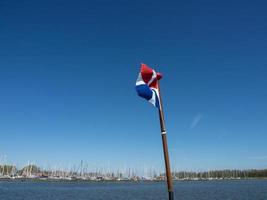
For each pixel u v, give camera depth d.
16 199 110.12
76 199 112.56
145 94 15.55
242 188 195.00
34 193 139.88
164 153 15.46
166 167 15.35
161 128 15.61
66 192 151.88
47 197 119.50
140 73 15.73
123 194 140.00
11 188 181.00
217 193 144.62
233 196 124.81
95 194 138.25
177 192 155.50
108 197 121.81
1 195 125.19
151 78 15.88
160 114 15.71
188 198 116.12
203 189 186.38
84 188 199.75
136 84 15.65
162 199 112.81
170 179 15.27
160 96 15.90
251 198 114.88
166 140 15.54
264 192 149.25
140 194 139.12
